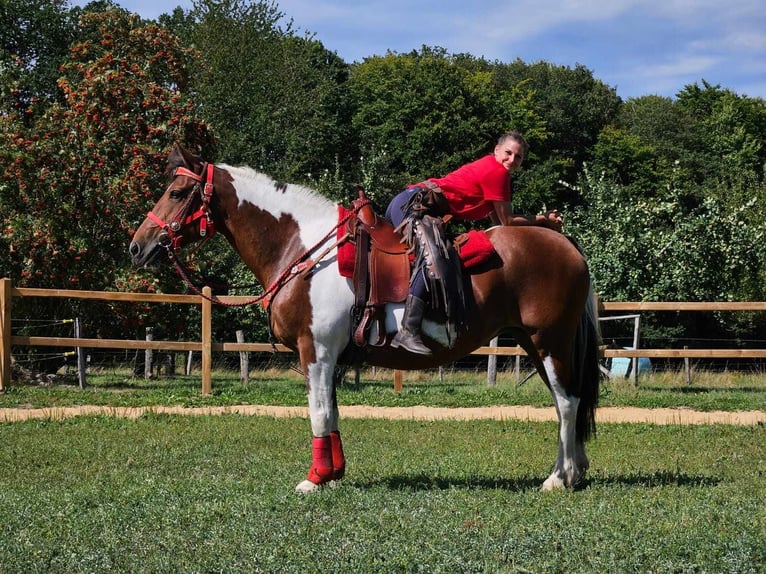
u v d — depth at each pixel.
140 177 17.77
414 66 41.88
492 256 6.70
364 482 7.31
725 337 31.89
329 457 6.81
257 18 40.94
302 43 42.69
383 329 6.59
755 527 5.49
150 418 12.08
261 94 39.94
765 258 21.11
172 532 5.56
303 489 6.78
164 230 6.85
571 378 6.93
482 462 8.67
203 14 40.72
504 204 6.96
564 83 49.91
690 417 12.75
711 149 49.91
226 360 24.72
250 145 37.25
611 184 22.42
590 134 49.03
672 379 18.19
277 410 13.23
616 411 13.33
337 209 6.87
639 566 4.86
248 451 9.47
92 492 6.86
